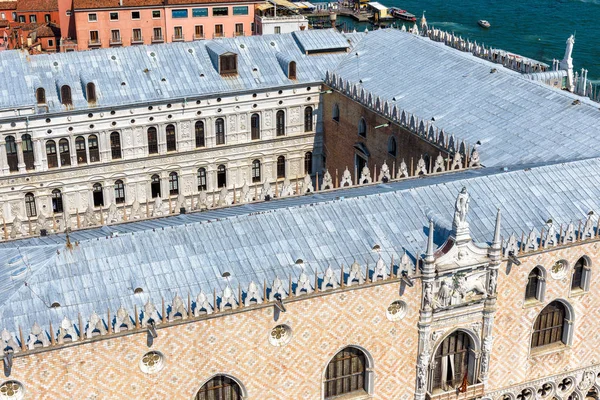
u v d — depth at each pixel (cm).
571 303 5934
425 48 9488
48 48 15800
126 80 9156
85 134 8888
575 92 8944
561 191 6162
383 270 5194
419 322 5447
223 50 9500
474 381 5822
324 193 6325
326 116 9956
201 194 6341
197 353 4906
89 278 4950
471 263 5416
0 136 8512
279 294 4962
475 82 8400
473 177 6209
